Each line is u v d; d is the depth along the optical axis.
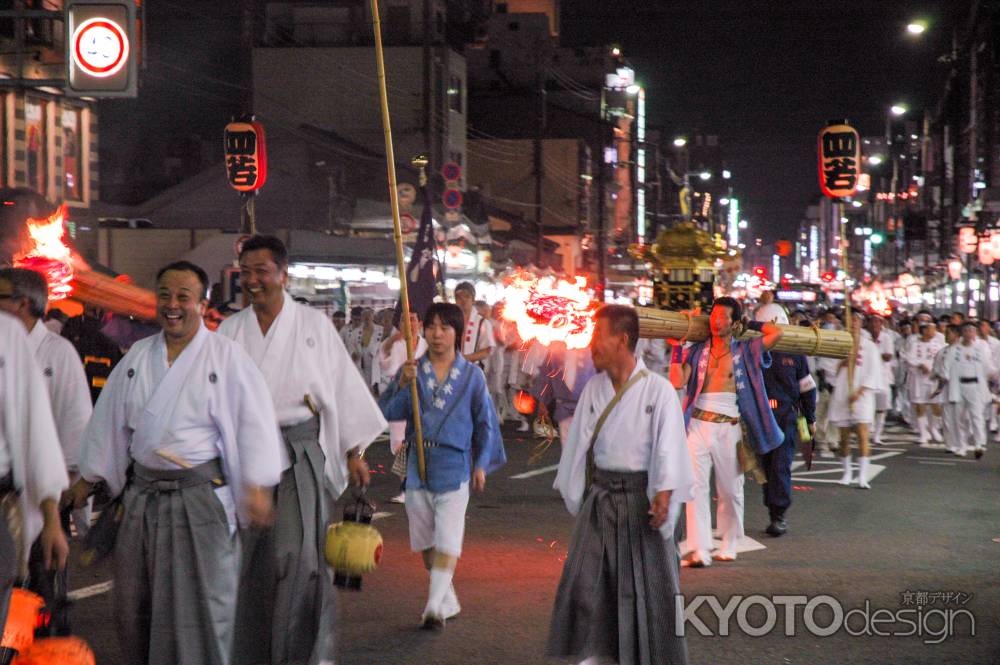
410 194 43.94
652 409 6.10
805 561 10.04
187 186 46.88
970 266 61.28
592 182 75.62
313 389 6.24
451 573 7.78
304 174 47.66
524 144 69.75
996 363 22.59
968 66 74.06
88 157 31.62
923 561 10.05
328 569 6.33
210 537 5.55
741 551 10.49
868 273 135.38
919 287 87.69
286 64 57.00
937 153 91.31
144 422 5.52
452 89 58.34
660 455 6.02
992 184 61.97
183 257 36.94
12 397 5.15
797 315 20.89
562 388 12.30
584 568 6.14
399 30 57.56
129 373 5.61
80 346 8.98
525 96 72.75
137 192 58.22
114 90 13.45
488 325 14.47
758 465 9.89
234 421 5.63
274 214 46.47
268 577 6.13
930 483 15.35
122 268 38.03
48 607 6.18
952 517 12.46
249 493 5.62
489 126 73.00
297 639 6.12
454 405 7.82
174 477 5.55
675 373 9.91
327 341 6.35
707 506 9.81
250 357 5.82
